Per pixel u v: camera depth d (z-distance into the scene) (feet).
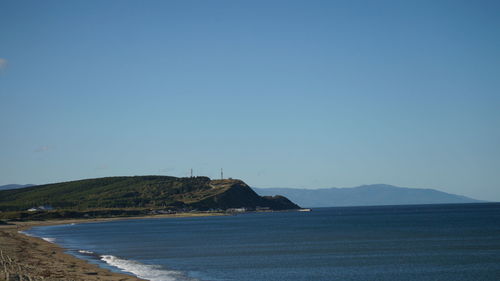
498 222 563.89
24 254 233.14
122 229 550.77
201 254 256.32
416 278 179.52
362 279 177.78
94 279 156.97
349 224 601.62
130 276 174.40
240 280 174.81
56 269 177.68
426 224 550.36
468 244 293.64
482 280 174.50
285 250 276.41
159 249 287.48
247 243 328.90
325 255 248.93
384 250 269.23
